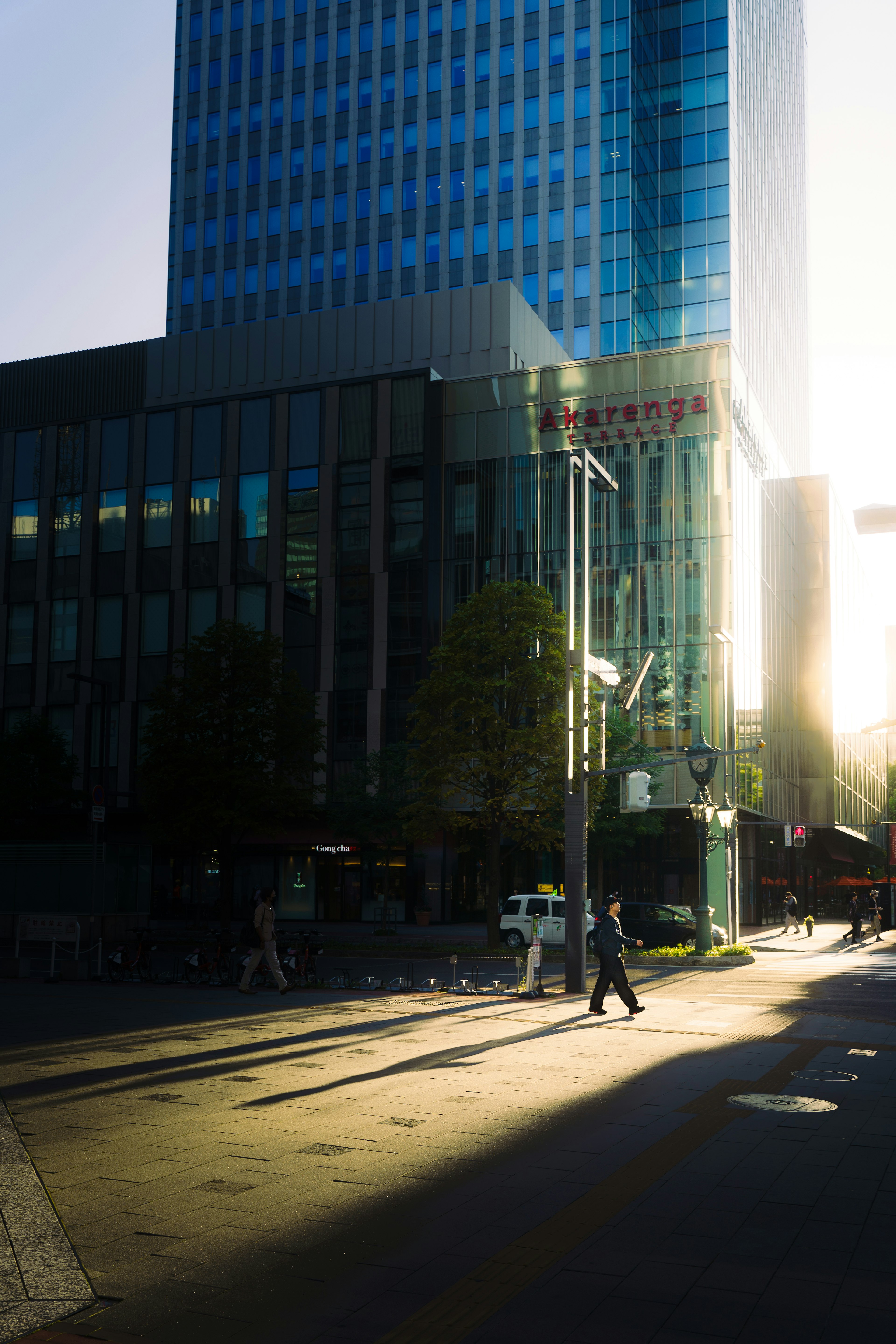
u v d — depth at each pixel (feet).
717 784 153.89
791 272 336.90
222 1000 68.39
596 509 167.73
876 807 321.52
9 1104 35.83
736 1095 37.42
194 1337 17.62
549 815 109.09
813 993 75.66
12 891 113.50
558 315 227.20
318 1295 19.35
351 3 257.55
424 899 167.12
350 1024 56.29
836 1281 19.97
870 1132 31.96
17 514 200.44
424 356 182.60
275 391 187.32
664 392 166.40
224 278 260.42
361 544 178.81
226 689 123.95
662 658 160.56
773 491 196.34
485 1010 63.31
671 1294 19.35
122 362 197.98
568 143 231.91
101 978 82.89
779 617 199.31
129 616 189.57
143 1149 29.81
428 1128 32.24
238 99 265.95
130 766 185.68
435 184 243.19
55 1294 19.26
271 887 177.99
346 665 176.65
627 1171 27.53
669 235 238.48
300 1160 28.60
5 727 194.80
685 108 240.94
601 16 232.94
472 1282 19.93
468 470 175.52
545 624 107.55
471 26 245.04
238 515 186.19
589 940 112.68
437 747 108.68
